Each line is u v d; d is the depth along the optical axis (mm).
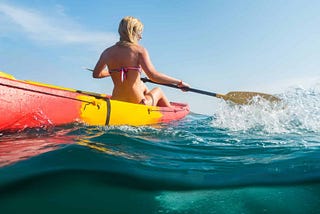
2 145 2246
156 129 3623
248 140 3133
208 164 2172
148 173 1879
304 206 1525
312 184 1801
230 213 1440
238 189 1734
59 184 1618
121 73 4062
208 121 5270
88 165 1882
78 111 3266
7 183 1573
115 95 4305
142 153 2344
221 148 2727
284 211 1476
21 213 1361
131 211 1440
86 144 2357
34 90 2906
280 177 1903
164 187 1718
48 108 2988
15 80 2779
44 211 1391
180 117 5613
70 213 1379
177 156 2369
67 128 3066
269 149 2668
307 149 2629
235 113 4645
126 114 3844
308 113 4355
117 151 2275
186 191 1694
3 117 2639
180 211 1465
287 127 3941
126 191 1625
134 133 3156
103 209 1439
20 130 2799
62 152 2061
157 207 1493
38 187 1573
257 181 1845
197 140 3068
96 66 4328
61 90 3189
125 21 4133
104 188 1629
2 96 2637
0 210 1368
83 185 1636
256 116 4527
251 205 1527
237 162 2236
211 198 1621
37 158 1935
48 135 2664
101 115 3514
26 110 2809
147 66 4148
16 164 1821
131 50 4129
